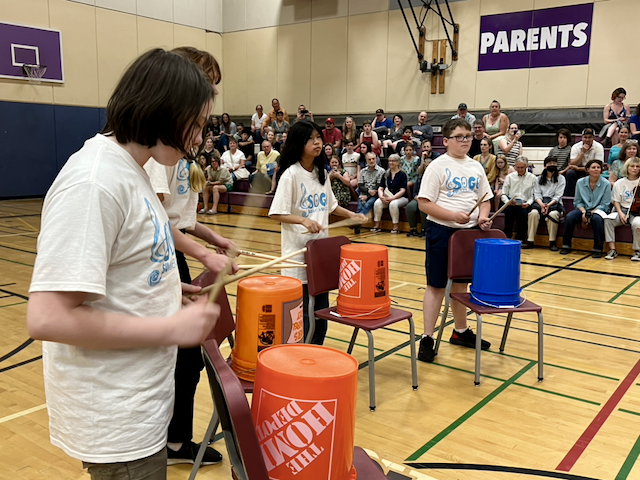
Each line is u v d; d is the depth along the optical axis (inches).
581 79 372.8
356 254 100.0
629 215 249.4
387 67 450.0
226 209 384.5
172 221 73.4
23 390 106.8
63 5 439.2
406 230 323.3
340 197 319.3
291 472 44.6
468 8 407.5
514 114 396.2
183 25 517.0
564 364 124.0
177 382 77.1
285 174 104.6
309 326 103.3
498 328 150.4
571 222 260.1
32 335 34.5
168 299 42.4
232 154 386.0
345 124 396.2
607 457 84.4
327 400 43.8
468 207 123.2
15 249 253.3
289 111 513.0
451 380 114.5
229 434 48.1
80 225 35.5
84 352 39.0
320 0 479.2
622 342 139.1
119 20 473.1
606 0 358.0
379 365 122.7
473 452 85.7
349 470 46.8
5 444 87.0
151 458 42.1
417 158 326.3
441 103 427.8
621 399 105.8
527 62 389.7
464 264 121.5
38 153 441.4
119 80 40.1
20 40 418.6
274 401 44.8
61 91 446.6
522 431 92.7
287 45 505.0
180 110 38.4
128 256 39.0
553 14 376.5
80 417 39.5
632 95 358.0
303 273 107.7
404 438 90.0
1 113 418.6
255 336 69.3
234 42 541.3
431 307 125.6
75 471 80.0
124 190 38.2
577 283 202.2
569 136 298.5
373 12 451.8
